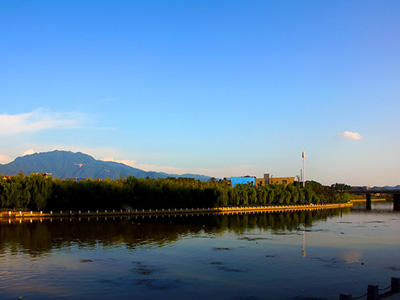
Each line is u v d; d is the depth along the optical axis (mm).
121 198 142875
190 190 165500
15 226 92062
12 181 126000
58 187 131500
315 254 56656
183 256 54375
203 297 35312
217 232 83312
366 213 164000
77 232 80750
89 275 43062
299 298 35094
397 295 33562
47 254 55188
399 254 57062
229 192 183875
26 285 39031
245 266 48125
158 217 124938
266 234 80750
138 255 54906
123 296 35500
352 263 50406
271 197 199250
